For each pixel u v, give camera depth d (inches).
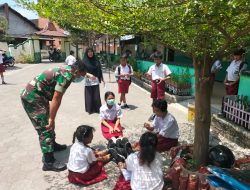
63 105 346.9
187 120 279.6
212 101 335.9
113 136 200.1
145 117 292.4
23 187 157.8
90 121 277.0
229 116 225.1
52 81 169.2
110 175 169.8
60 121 278.4
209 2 77.8
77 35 980.6
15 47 1124.5
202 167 137.3
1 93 431.5
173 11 98.2
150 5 94.4
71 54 555.2
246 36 122.0
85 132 158.1
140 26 105.5
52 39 1352.1
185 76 363.3
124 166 151.9
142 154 131.0
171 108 331.3
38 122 170.9
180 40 131.7
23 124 270.7
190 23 96.7
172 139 188.7
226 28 107.6
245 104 210.4
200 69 137.8
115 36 122.6
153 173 132.0
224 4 77.4
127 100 378.6
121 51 880.9
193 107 268.1
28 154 200.2
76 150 157.9
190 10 84.1
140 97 401.1
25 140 227.5
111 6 103.2
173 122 185.5
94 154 168.9
